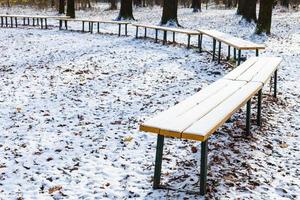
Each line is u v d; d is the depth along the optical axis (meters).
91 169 5.01
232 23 21.89
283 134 6.33
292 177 4.88
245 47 9.27
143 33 18.64
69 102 8.06
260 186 4.59
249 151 5.57
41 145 5.82
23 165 5.13
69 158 5.34
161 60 11.96
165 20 20.84
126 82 9.55
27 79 10.05
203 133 3.93
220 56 12.16
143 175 4.84
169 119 4.38
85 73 10.55
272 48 14.06
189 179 4.69
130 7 24.20
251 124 6.65
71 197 4.34
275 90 8.28
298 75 10.27
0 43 15.82
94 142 5.92
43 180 4.72
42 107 7.76
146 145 5.80
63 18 19.94
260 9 16.80
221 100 5.21
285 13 28.97
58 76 10.28
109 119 7.00
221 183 4.57
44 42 15.91
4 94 8.72
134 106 7.74
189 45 14.04
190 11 32.75
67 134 6.27
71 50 14.02
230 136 6.08
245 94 5.56
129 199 4.27
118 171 4.95
